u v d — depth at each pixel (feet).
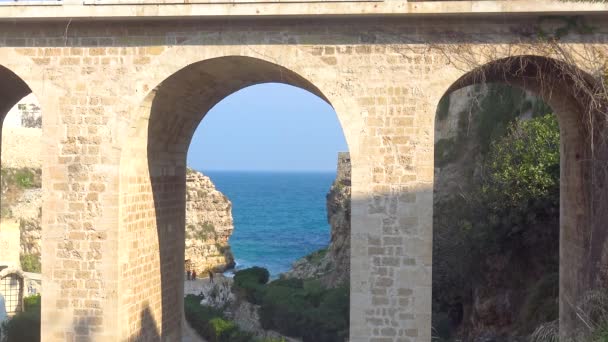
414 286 39.70
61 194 41.93
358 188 40.29
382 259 39.99
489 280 74.43
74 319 41.50
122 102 41.70
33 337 61.26
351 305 40.06
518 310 69.41
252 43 40.91
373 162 40.24
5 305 79.46
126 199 42.70
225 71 46.09
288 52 40.75
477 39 39.86
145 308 46.83
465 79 42.65
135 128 42.11
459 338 74.43
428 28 40.11
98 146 41.81
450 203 88.79
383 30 40.37
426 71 40.11
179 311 55.77
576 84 41.19
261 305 95.50
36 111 160.04
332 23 40.52
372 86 40.32
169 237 52.49
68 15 40.37
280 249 268.62
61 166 41.98
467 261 76.28
